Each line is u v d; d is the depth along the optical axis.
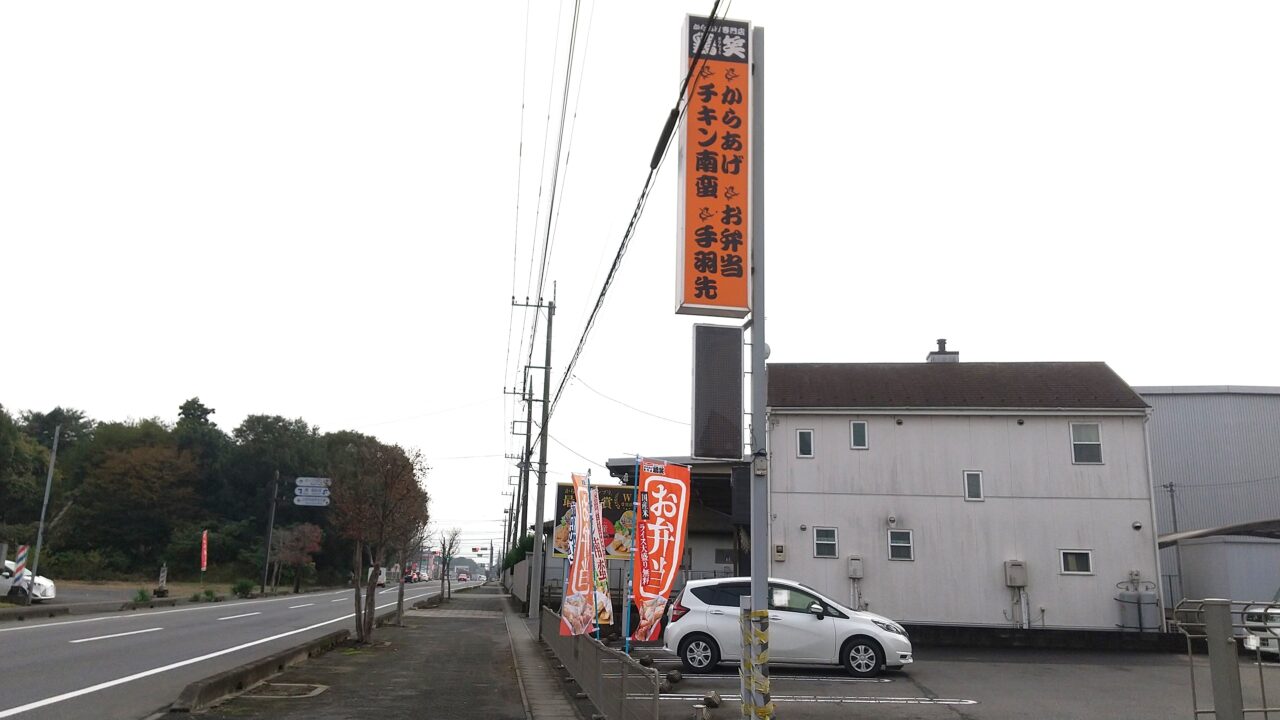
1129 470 21.95
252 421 72.12
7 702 10.09
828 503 22.62
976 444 22.62
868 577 22.08
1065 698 12.55
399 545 25.56
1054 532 21.83
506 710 10.55
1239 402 29.47
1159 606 20.66
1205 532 20.45
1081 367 25.39
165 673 13.00
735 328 8.54
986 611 21.58
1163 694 13.03
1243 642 19.16
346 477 20.41
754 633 7.64
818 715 10.95
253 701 10.50
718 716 10.74
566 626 14.57
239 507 68.94
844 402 23.27
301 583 67.50
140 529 65.00
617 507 30.77
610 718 9.38
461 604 44.03
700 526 31.97
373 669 14.22
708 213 8.95
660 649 18.56
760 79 9.12
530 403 35.88
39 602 30.75
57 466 68.56
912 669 15.84
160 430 70.88
